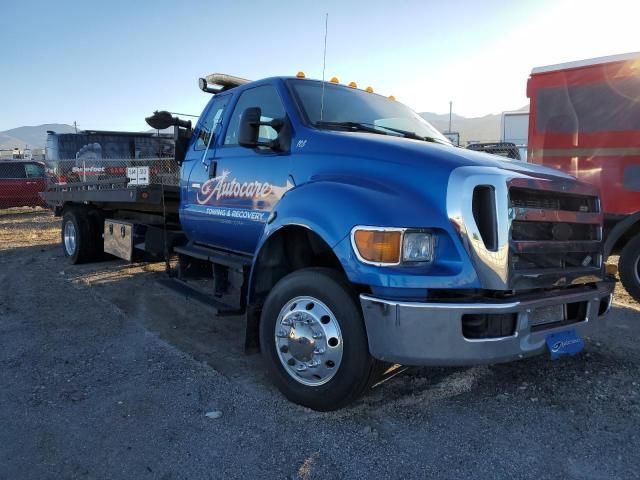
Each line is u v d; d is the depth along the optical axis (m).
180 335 5.27
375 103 5.06
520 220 3.26
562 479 2.86
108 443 3.23
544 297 3.35
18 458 3.08
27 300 6.58
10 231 14.12
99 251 9.04
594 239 3.89
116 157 17.17
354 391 3.39
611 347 4.89
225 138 5.17
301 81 4.75
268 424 3.45
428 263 3.20
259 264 4.07
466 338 3.09
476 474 2.91
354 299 3.36
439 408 3.67
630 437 3.28
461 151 3.81
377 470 2.95
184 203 5.73
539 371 4.31
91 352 4.76
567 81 7.14
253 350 4.12
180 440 3.26
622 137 6.69
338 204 3.44
